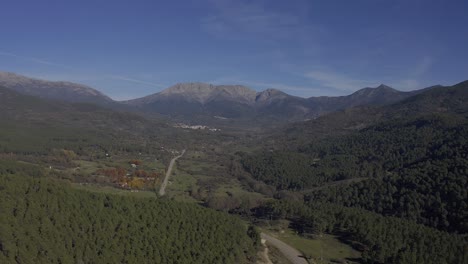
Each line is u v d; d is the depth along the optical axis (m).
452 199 156.38
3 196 102.44
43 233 96.25
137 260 102.94
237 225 140.12
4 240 88.62
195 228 125.88
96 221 109.88
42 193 111.00
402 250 124.25
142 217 122.38
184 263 105.50
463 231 143.62
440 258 117.38
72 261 94.25
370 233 137.50
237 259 121.44
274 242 147.62
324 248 141.88
